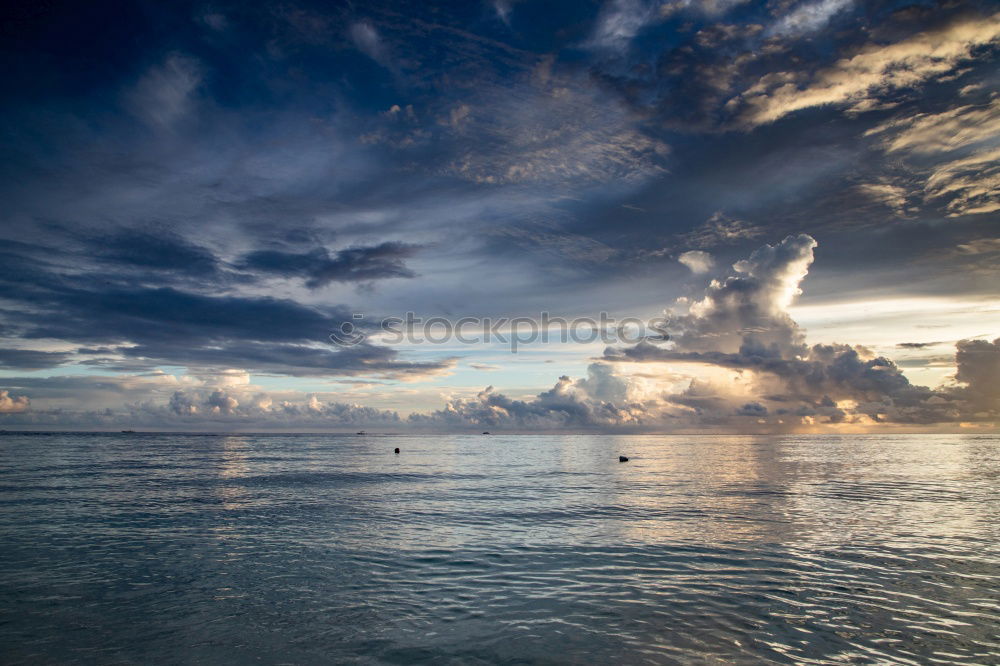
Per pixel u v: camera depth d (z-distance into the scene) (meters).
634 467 49.94
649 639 9.66
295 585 12.88
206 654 9.04
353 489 32.28
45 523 20.73
